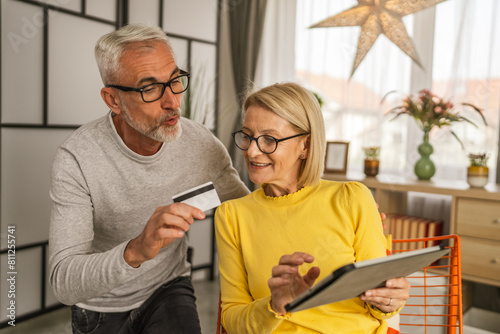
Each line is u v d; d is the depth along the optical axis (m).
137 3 2.92
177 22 3.13
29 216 2.51
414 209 2.97
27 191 2.49
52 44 2.51
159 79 1.23
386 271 0.78
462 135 2.77
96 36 2.75
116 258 1.04
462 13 2.74
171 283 1.45
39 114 2.50
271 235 1.12
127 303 1.41
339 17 2.36
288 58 3.44
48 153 2.57
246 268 1.14
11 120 2.37
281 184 1.14
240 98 1.24
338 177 2.82
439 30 2.83
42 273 2.62
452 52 2.80
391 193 2.75
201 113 3.32
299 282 0.86
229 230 1.17
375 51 3.06
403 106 2.70
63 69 2.59
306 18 3.37
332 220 1.10
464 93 2.76
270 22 3.50
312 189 1.15
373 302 0.94
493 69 2.66
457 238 1.29
